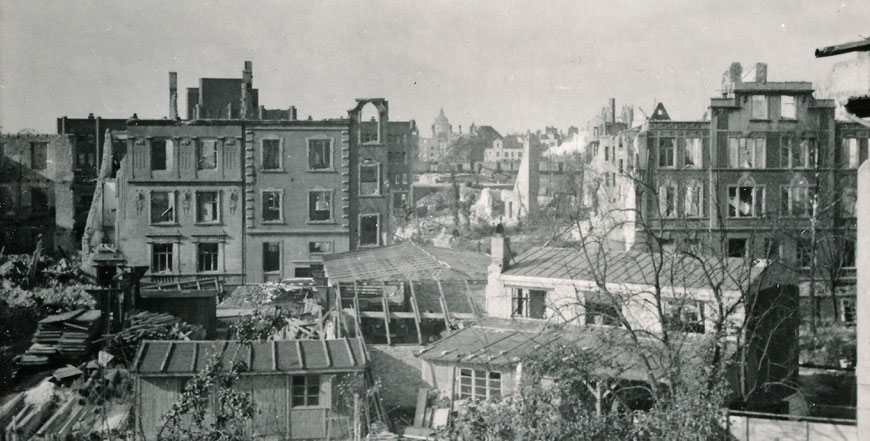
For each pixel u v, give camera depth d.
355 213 52.97
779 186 50.25
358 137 53.03
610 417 21.44
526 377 23.20
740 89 50.44
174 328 35.94
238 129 52.12
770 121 50.47
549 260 33.28
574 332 26.98
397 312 37.28
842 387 32.78
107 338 33.97
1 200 61.59
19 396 29.86
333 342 29.11
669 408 21.19
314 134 52.69
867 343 9.23
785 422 21.67
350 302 40.34
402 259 42.06
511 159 127.62
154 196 51.62
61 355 33.22
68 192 62.62
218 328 40.12
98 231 53.28
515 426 21.22
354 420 27.06
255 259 52.12
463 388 28.64
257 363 27.52
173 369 26.91
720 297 24.55
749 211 50.22
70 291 45.97
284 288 47.78
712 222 49.12
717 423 21.34
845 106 9.35
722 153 50.25
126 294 36.69
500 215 90.25
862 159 50.50
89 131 68.62
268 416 27.22
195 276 51.62
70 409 29.02
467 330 31.16
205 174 51.81
